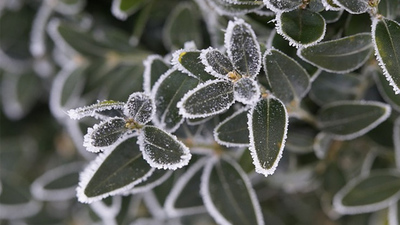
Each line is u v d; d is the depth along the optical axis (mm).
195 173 253
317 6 206
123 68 285
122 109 210
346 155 287
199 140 244
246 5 221
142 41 303
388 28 207
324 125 254
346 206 270
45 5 305
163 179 236
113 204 269
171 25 274
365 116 247
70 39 291
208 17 257
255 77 214
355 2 202
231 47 207
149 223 301
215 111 205
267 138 206
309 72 228
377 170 274
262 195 301
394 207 275
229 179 246
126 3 262
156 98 220
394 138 261
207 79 210
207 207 246
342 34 227
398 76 204
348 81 255
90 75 296
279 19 204
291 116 248
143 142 209
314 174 282
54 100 301
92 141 204
